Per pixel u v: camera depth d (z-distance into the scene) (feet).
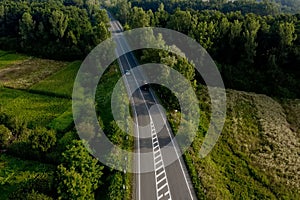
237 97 280.92
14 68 341.41
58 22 382.01
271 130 233.35
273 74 298.97
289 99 283.38
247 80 302.66
